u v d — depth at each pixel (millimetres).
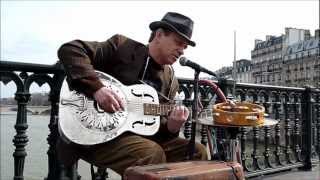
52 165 3059
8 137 15430
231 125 2289
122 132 2295
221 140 2500
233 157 2436
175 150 2553
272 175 5176
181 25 2398
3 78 2695
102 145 2268
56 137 3016
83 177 3354
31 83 2838
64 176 3062
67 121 2203
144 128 2377
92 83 2059
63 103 2215
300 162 5668
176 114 2457
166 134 2568
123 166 2174
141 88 2414
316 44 84875
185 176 1734
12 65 2684
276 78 97188
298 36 94812
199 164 1939
